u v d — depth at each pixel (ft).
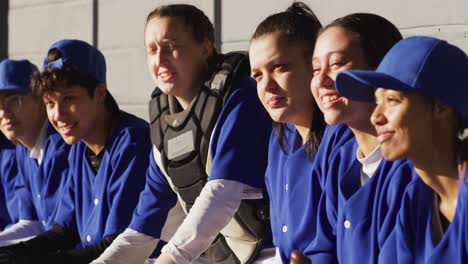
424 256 8.50
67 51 14.06
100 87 14.23
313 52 10.52
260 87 10.71
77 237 15.19
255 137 11.78
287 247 10.78
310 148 10.57
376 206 9.16
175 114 12.35
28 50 22.66
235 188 11.62
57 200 15.80
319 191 10.37
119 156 13.87
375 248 9.14
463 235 8.03
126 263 12.96
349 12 14.89
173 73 12.18
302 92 10.55
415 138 8.00
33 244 14.82
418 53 7.98
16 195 17.44
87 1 20.65
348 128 10.09
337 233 9.62
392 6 14.20
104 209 14.01
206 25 12.41
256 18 16.63
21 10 22.81
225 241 12.24
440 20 13.52
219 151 11.70
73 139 14.08
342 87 8.45
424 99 7.96
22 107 16.28
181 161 12.24
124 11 19.61
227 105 11.84
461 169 8.00
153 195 13.11
